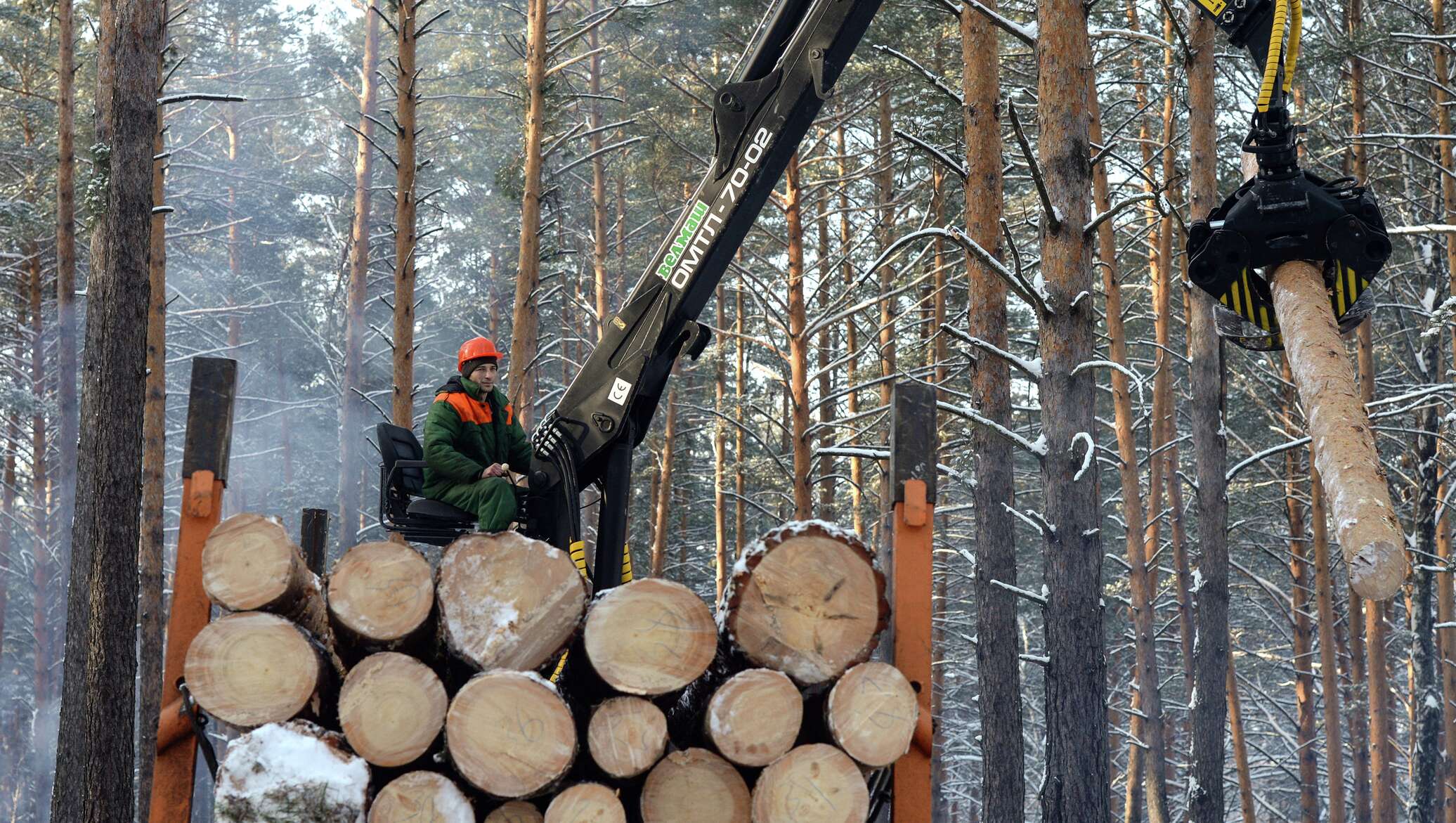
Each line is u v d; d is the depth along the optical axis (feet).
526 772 12.46
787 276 60.23
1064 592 26.32
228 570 13.17
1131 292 87.20
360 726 12.61
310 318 122.72
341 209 123.54
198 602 14.08
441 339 123.95
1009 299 77.92
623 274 89.35
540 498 25.52
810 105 25.77
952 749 116.98
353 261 95.09
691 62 76.18
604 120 84.53
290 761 12.31
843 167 76.38
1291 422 80.69
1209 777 43.34
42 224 75.66
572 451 25.53
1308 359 9.19
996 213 38.42
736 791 12.96
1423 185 66.80
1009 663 39.17
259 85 122.42
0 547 96.22
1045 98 26.76
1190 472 96.73
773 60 26.61
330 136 141.69
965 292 71.00
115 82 29.40
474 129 111.04
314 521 25.45
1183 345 92.43
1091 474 26.30
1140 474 87.56
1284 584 116.67
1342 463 8.02
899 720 13.05
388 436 23.30
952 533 103.71
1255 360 82.89
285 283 122.21
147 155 29.58
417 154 116.67
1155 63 65.36
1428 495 67.00
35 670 95.61
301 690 12.89
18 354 99.81
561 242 93.91
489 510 21.72
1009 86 62.75
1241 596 111.65
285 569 13.21
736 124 25.89
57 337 92.84
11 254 82.33
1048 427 26.50
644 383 25.93
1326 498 8.05
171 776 13.83
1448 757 66.80
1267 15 15.40
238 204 118.73
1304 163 66.13
